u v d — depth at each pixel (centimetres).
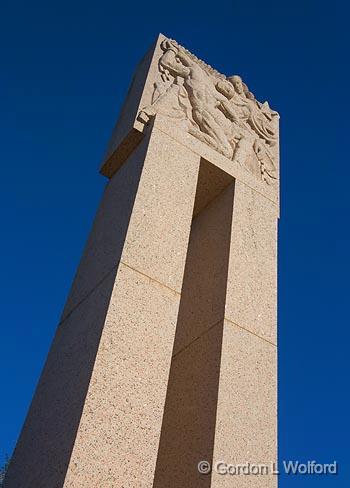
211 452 411
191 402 470
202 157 603
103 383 367
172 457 450
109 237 496
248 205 616
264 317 526
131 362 387
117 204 532
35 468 370
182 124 611
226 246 565
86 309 450
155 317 421
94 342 394
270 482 418
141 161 539
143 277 438
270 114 790
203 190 645
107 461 336
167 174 538
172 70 684
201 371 482
